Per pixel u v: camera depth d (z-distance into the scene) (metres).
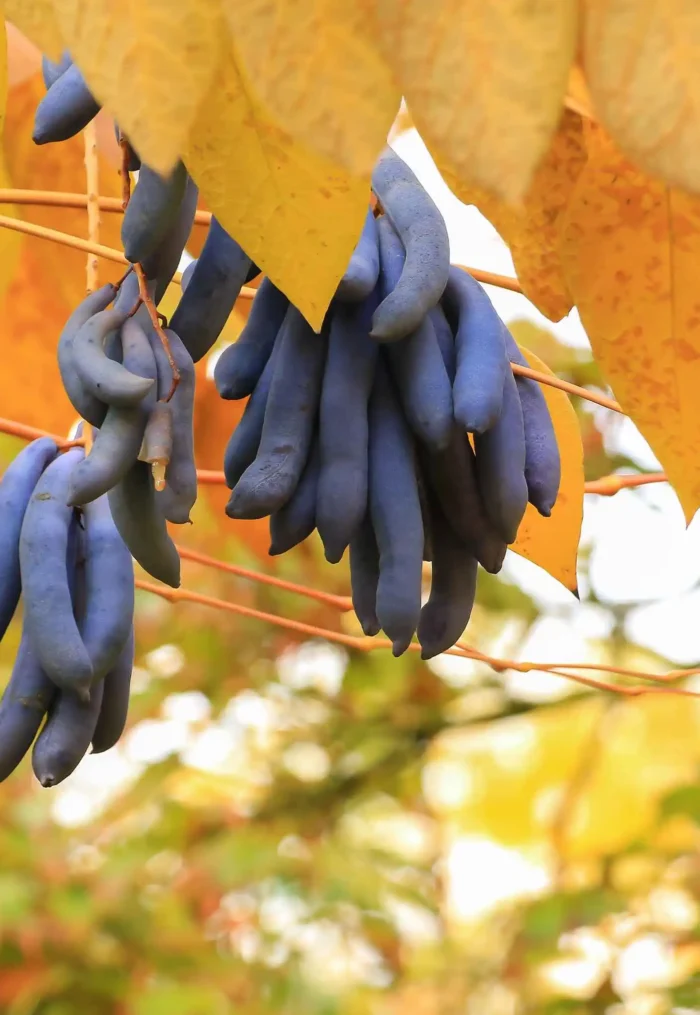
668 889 2.59
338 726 2.95
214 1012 2.40
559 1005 2.39
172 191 0.91
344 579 2.72
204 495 1.36
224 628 2.80
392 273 0.96
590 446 2.45
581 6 0.77
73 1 0.81
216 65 0.81
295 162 0.91
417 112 0.78
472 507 0.97
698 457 0.99
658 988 2.29
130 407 0.91
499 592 2.73
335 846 3.00
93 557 0.98
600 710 3.25
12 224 1.04
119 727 0.99
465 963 3.05
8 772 0.98
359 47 0.79
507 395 0.96
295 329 0.96
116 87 0.81
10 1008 2.25
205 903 2.66
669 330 0.99
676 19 0.77
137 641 2.83
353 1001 2.88
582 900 2.51
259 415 0.97
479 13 0.77
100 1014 2.33
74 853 2.72
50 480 0.98
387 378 0.96
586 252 0.99
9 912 2.33
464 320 0.96
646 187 0.98
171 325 0.95
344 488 0.95
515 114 0.78
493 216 1.01
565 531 1.14
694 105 0.77
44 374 1.32
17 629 2.31
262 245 0.92
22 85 1.26
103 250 1.04
